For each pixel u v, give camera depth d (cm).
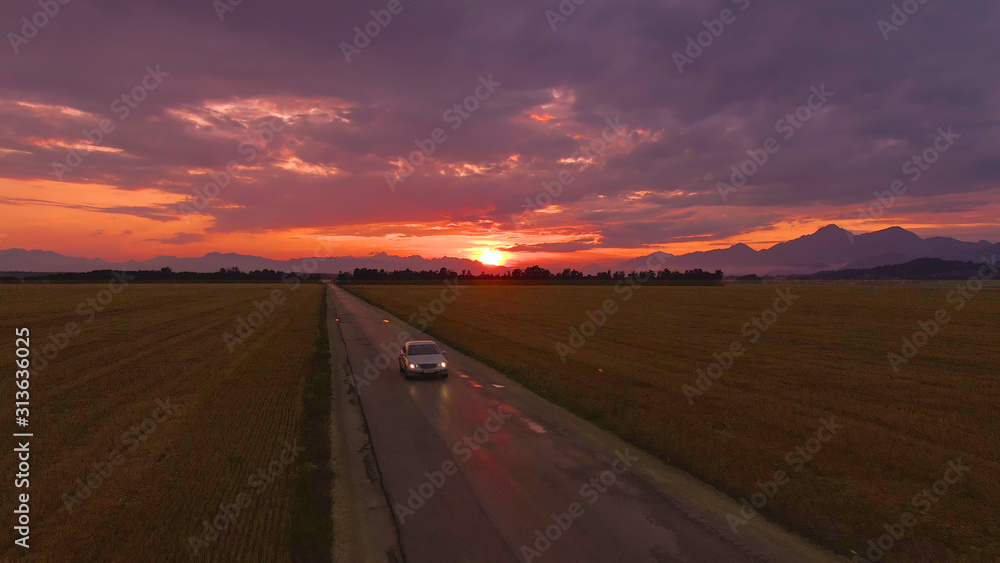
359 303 7031
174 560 677
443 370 1850
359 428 1246
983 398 1642
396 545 707
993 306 5984
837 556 697
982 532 776
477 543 705
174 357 2278
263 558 680
